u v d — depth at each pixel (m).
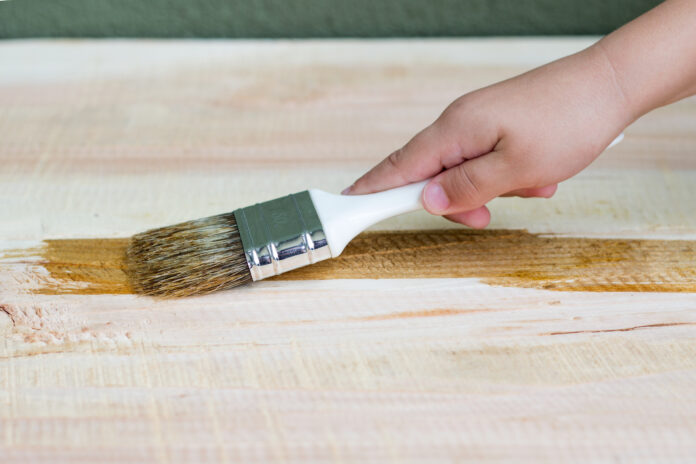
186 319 0.85
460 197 0.86
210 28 1.59
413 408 0.74
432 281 0.91
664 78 0.81
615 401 0.75
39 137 1.17
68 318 0.85
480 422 0.73
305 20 1.59
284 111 1.25
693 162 1.13
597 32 1.63
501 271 0.93
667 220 1.02
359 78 1.35
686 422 0.73
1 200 1.04
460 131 0.84
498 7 1.60
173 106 1.26
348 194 0.91
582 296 0.89
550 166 0.83
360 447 0.70
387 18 1.60
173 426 0.73
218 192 1.07
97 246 0.96
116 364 0.80
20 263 0.93
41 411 0.74
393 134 1.20
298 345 0.82
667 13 0.81
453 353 0.81
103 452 0.70
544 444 0.71
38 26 1.54
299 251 0.86
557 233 0.99
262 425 0.73
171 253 0.86
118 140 1.17
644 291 0.90
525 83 0.83
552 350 0.81
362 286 0.91
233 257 0.86
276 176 1.10
